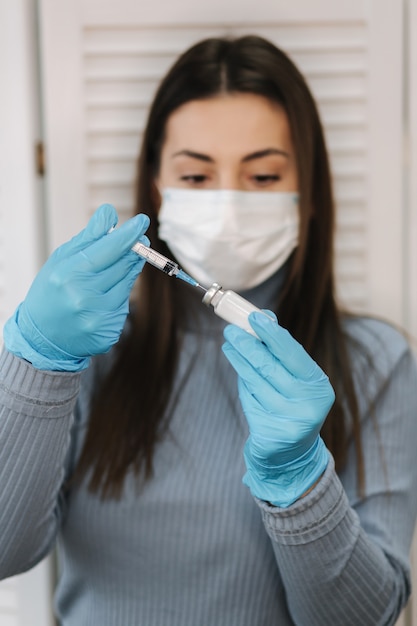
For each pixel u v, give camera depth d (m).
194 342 1.23
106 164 1.39
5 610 1.43
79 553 1.14
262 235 1.16
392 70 1.36
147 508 1.11
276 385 0.88
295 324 1.24
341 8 1.34
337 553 0.93
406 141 1.39
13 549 0.99
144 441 1.13
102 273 0.89
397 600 1.02
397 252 1.39
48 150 1.38
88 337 0.89
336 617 0.98
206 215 1.14
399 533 1.08
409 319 1.39
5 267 1.39
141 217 0.91
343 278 1.41
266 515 0.94
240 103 1.15
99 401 1.18
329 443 1.13
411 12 1.34
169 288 1.23
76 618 1.17
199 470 1.12
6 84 1.36
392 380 1.18
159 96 1.22
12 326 0.93
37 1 1.39
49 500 1.00
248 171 1.17
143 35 1.36
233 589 1.09
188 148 1.15
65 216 1.39
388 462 1.12
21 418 0.91
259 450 0.88
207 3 1.34
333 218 1.27
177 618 1.10
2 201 1.38
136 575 1.11
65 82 1.36
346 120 1.37
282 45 1.36
